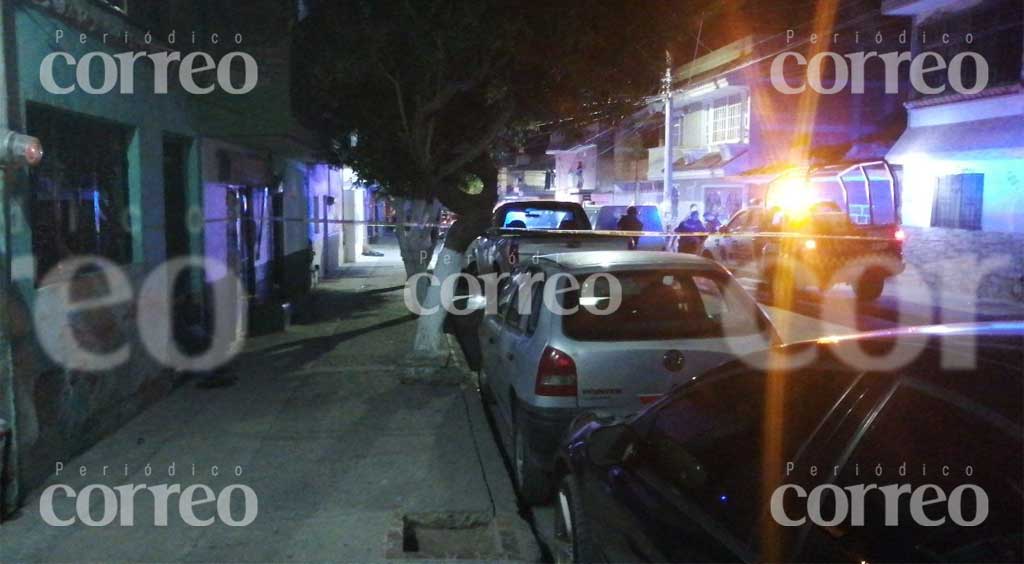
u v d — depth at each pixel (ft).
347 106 37.58
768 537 9.46
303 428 24.45
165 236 28.71
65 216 21.86
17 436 18.25
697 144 107.86
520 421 19.95
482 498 19.31
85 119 22.71
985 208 57.88
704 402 12.59
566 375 18.53
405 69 32.40
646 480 12.38
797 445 10.16
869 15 70.33
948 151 60.08
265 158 42.63
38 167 20.35
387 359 33.50
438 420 25.22
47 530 17.43
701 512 10.75
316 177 61.67
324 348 35.88
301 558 16.29
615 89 31.58
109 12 22.91
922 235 62.44
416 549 17.53
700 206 108.58
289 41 33.96
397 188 38.70
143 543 16.89
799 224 54.24
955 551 7.88
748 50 67.26
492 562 16.37
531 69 31.07
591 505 13.89
